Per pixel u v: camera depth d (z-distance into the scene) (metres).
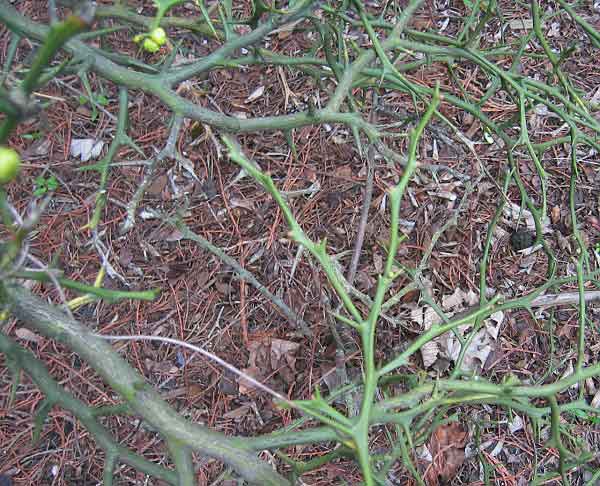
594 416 2.93
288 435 1.15
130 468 2.66
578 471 2.84
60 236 2.93
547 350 3.04
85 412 1.35
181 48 3.27
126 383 1.14
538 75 3.58
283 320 2.94
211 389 2.82
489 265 3.18
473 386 1.20
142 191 1.50
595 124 1.82
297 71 3.42
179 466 1.15
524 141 1.74
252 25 1.57
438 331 1.07
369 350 0.97
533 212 2.05
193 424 1.16
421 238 3.17
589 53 3.72
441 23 3.66
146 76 1.46
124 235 3.00
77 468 2.64
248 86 3.39
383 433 2.73
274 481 1.17
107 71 1.43
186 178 3.14
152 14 3.25
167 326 2.88
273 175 3.24
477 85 3.54
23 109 0.68
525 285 3.16
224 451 1.14
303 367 2.87
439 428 2.81
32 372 1.37
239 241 3.06
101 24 2.12
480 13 3.65
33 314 1.14
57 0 1.79
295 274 3.02
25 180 3.00
